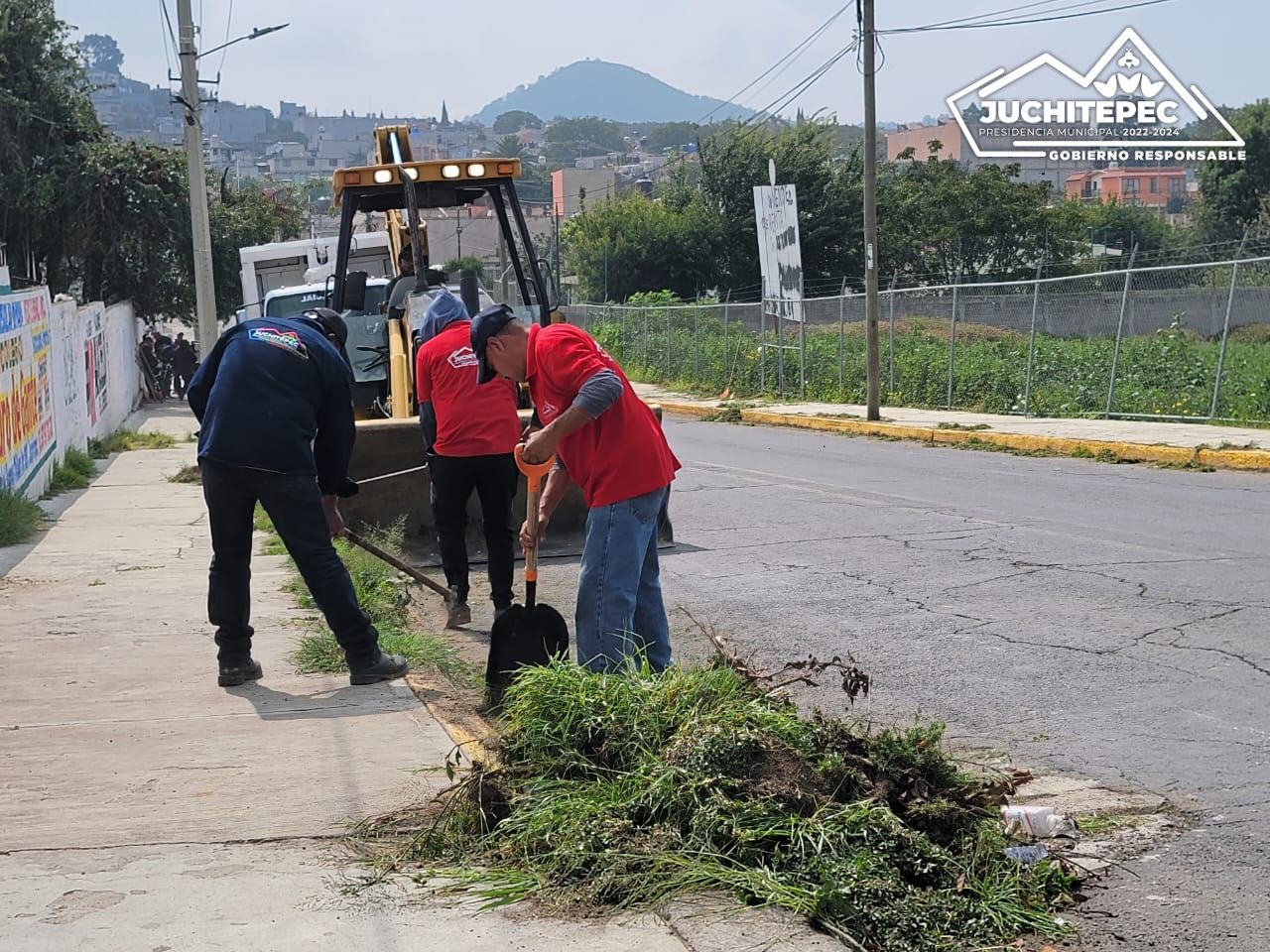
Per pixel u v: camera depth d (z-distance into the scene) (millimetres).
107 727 5598
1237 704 5840
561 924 3604
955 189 54469
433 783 4770
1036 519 11570
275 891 3838
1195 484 13922
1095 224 76562
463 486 8102
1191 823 4504
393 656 6543
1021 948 3605
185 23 19859
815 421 24828
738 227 56500
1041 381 23453
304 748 5246
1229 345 23281
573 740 4602
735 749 4238
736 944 3436
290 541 6281
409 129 13438
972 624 7578
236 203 40688
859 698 6125
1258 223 59219
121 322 32062
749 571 9539
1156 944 3645
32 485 15078
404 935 3529
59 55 36188
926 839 3984
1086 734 5508
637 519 5520
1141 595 8148
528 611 5754
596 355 5480
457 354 8039
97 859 4094
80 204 35688
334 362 6480
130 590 9016
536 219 105875
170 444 24609
